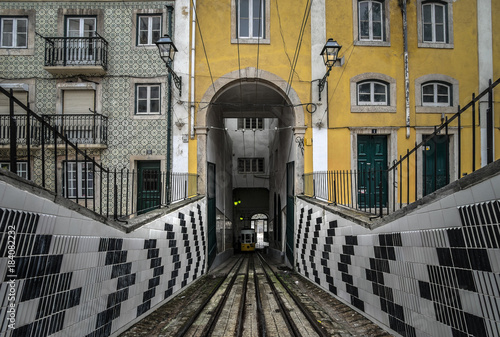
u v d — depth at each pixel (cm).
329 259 800
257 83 1309
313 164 1246
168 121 1207
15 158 338
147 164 1258
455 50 1291
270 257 2244
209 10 1286
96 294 438
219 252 1703
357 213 693
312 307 683
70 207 380
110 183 1220
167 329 547
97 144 1202
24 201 309
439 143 1267
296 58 1278
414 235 432
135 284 562
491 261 303
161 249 695
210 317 620
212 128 1385
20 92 1237
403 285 464
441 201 377
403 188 1250
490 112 354
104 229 458
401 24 1293
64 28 1252
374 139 1289
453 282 358
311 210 995
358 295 623
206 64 1270
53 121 1216
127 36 1259
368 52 1282
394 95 1273
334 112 1267
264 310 673
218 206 1669
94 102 1246
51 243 348
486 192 307
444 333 377
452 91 1279
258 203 2947
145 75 1249
